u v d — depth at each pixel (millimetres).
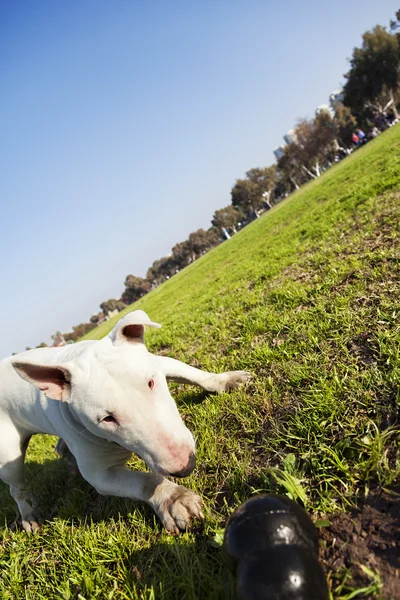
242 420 668
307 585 304
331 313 820
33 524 754
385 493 424
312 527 358
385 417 517
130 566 512
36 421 771
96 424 561
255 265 1839
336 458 483
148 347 1481
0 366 839
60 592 528
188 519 521
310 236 1703
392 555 361
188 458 517
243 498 520
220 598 404
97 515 675
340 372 642
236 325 1111
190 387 926
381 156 2943
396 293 765
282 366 752
